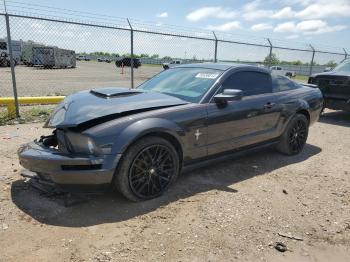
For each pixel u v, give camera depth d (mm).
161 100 4117
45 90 14898
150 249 2953
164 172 3914
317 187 4508
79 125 3494
